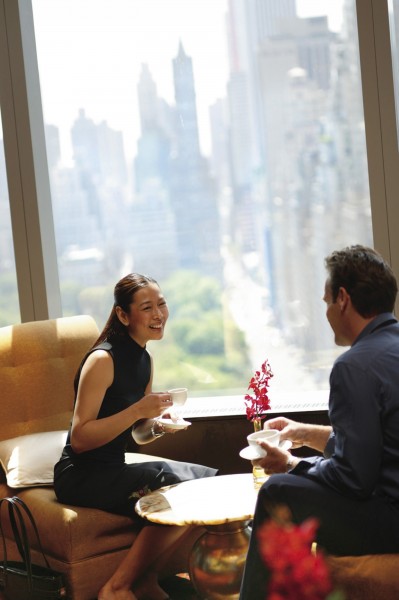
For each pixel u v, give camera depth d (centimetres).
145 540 338
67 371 415
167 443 435
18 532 348
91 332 426
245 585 260
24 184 453
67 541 338
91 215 471
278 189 450
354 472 249
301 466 269
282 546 139
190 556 329
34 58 461
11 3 445
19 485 373
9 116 450
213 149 456
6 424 400
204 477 355
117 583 336
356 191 440
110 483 349
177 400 337
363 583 245
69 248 474
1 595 353
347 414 253
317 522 256
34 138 454
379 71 412
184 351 468
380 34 410
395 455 254
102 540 345
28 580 335
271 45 444
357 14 411
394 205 417
